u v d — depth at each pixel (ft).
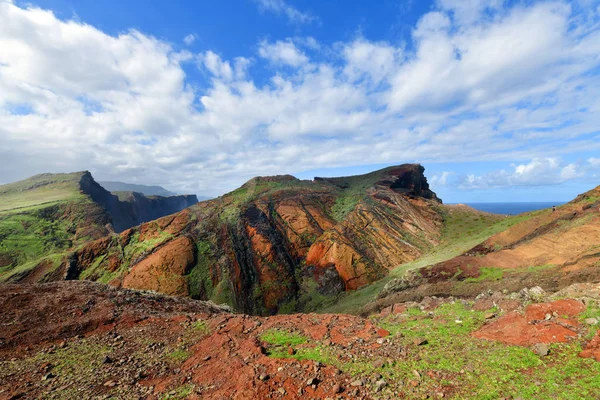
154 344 41.52
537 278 68.85
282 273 178.81
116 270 183.11
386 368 28.86
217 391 26.94
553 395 20.72
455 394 23.20
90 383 31.22
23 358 38.01
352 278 164.76
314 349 35.42
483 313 40.40
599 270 56.44
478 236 151.02
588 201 103.50
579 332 27.73
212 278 174.50
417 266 138.10
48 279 175.01
